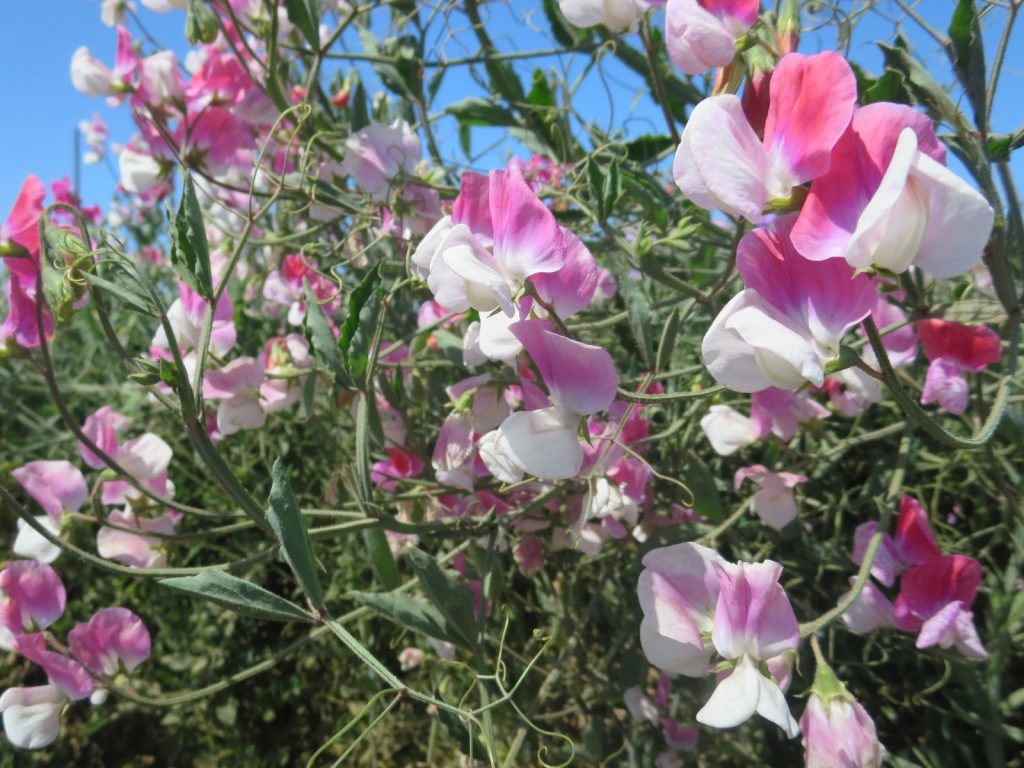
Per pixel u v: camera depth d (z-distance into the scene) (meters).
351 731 0.47
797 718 0.31
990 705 0.25
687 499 0.30
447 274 0.17
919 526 0.23
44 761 0.49
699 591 0.19
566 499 0.29
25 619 0.25
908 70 0.21
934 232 0.13
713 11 0.19
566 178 0.35
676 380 0.34
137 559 0.28
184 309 0.30
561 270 0.18
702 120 0.14
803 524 0.32
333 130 0.39
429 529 0.26
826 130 0.14
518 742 0.27
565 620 0.34
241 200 0.47
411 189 0.31
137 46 0.36
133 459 0.28
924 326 0.24
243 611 0.20
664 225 0.29
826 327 0.15
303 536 0.19
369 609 0.27
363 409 0.25
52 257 0.21
